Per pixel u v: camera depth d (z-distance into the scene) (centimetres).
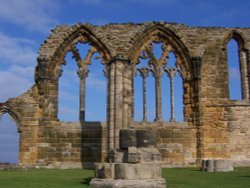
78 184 1538
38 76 3027
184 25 3228
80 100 3066
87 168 2897
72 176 1984
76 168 2898
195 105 3111
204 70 3180
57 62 3081
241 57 3300
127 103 1856
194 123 3106
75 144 2984
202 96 3136
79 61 3114
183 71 3191
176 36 3186
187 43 3195
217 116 3141
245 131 3142
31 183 1574
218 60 3216
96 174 1498
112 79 1866
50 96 3025
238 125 3145
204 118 3123
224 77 3200
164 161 3012
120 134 1484
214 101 3152
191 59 3162
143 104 3102
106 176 1411
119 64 1859
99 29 3138
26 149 2947
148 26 3164
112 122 1862
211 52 3219
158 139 3045
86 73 3111
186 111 3145
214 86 3172
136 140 1468
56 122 3005
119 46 3122
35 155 2941
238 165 3077
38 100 3012
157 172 1395
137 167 1368
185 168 2819
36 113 2998
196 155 3064
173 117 3112
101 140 3003
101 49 3133
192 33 3225
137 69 3134
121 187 1327
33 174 2144
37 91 3033
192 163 3039
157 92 3122
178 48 3200
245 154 3111
